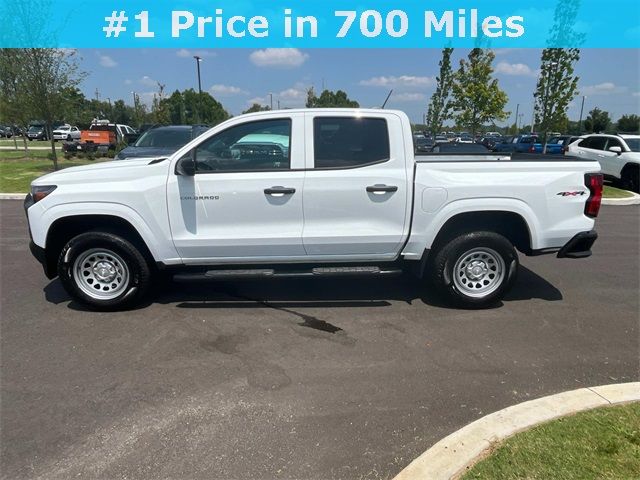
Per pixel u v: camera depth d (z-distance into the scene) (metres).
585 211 4.71
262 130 4.52
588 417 2.89
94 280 4.75
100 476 2.56
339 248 4.65
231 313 4.75
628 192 13.98
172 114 50.97
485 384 3.46
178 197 4.49
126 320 4.58
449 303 4.99
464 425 2.98
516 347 4.05
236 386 3.43
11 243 7.68
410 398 3.28
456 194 4.54
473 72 21.03
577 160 4.79
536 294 5.38
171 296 5.21
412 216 4.59
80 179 4.54
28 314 4.73
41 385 3.44
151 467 2.63
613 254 7.28
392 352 3.95
